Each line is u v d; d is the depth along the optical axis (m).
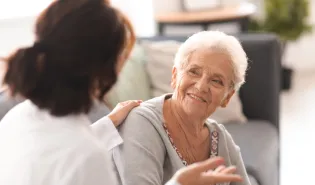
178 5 4.48
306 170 3.12
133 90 2.35
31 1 3.10
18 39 3.00
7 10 3.02
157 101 1.44
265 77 2.69
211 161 1.01
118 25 0.93
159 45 2.67
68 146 0.91
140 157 1.32
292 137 3.61
